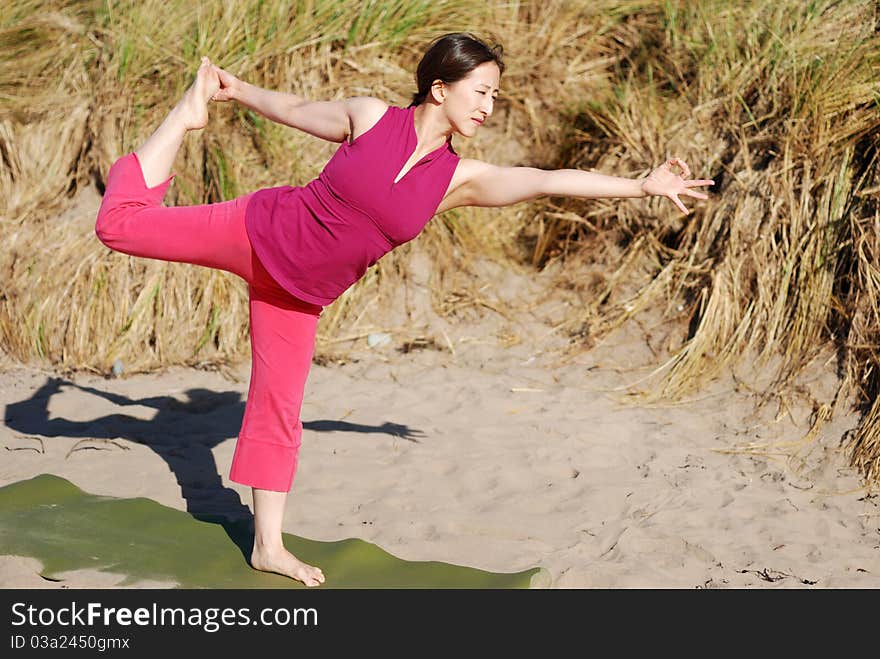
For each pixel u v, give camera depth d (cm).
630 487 726
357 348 1003
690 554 638
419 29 1151
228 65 1084
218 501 686
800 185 930
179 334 991
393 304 1048
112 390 907
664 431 830
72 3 1155
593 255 1062
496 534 653
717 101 1037
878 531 683
